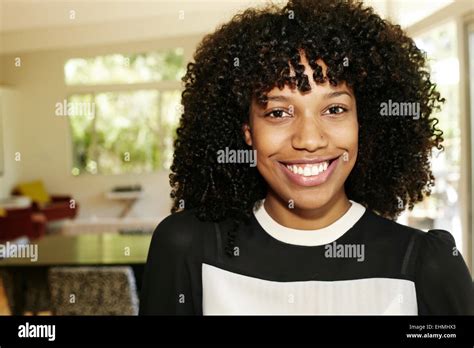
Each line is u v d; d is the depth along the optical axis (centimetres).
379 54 92
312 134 79
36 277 297
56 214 832
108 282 242
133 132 920
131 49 886
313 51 80
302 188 82
